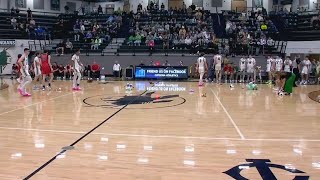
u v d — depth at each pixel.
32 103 8.98
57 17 26.28
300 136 5.31
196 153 4.38
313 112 7.66
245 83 15.80
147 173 3.65
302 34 20.22
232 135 5.38
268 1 29.34
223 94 11.24
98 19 24.98
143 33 21.06
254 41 19.50
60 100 9.58
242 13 25.03
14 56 20.80
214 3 29.03
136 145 4.76
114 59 19.48
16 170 3.74
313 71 17.58
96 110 7.85
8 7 25.59
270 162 4.00
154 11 25.02
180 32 20.23
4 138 5.18
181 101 9.44
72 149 4.55
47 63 12.63
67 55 19.55
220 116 7.11
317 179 3.47
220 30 22.70
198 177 3.54
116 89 12.67
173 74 17.84
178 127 5.99
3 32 20.94
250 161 4.04
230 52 18.83
